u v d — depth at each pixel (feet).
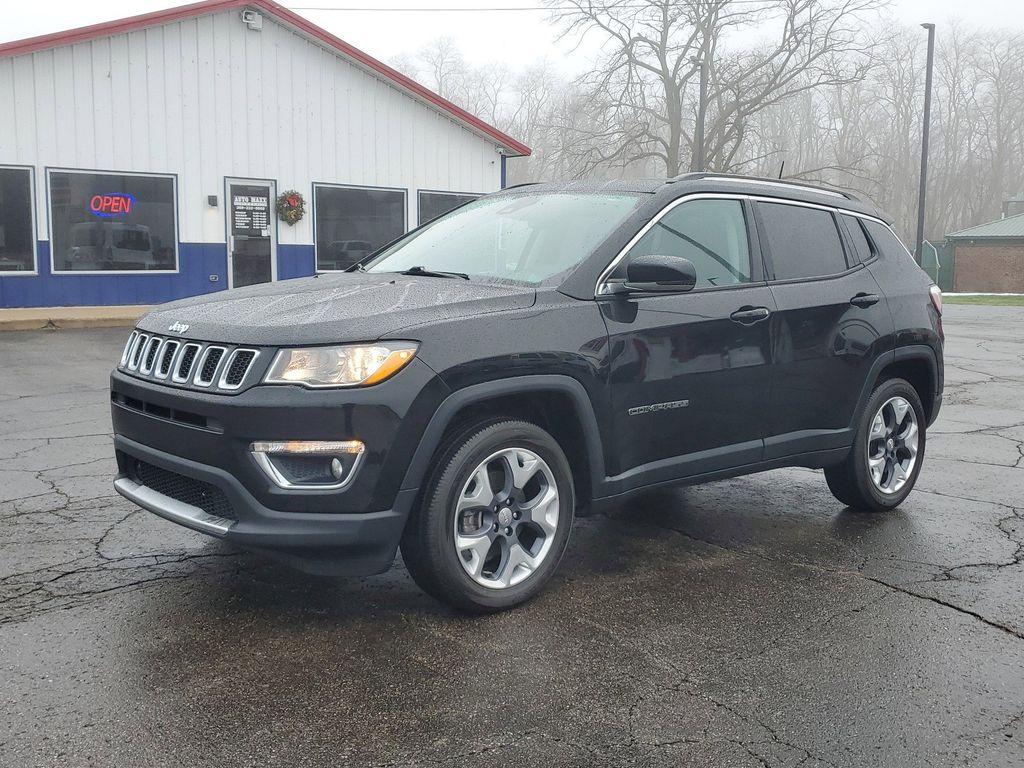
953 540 15.53
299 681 9.91
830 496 18.43
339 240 60.54
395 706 9.41
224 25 54.34
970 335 57.41
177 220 54.13
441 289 12.42
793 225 15.83
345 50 58.34
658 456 13.51
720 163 127.24
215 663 10.30
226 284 56.44
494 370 11.42
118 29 50.06
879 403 16.72
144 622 11.39
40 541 14.46
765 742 8.88
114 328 47.65
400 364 10.79
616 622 11.75
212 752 8.46
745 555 14.60
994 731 9.19
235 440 10.63
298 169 58.23
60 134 49.55
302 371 10.59
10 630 11.07
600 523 16.26
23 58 47.96
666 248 13.75
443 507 11.23
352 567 10.96
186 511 11.37
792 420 15.26
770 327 14.64
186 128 53.78
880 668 10.57
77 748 8.46
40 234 49.57
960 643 11.32
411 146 62.80
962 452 22.72
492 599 11.81
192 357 11.48
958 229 231.50
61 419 24.89
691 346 13.57
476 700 9.59
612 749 8.70
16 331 45.52
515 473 11.97
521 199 15.64
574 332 12.28
